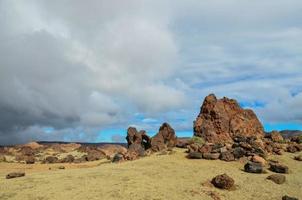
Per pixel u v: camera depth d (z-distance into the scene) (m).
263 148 60.59
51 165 67.00
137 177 41.50
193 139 64.38
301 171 52.41
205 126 68.25
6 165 67.50
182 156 54.91
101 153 85.88
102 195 34.44
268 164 53.94
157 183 39.84
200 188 39.91
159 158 53.50
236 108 71.88
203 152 55.41
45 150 112.38
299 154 61.72
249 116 73.38
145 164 49.00
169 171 45.59
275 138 72.12
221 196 38.44
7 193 34.31
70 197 33.41
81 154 97.38
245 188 42.06
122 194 35.09
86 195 34.16
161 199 34.97
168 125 73.19
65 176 41.81
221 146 58.56
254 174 48.41
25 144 119.75
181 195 36.84
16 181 39.34
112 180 39.81
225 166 50.75
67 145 123.44
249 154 55.81
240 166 51.66
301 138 73.19
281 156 59.62
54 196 33.53
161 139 70.88
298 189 44.19
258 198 39.41
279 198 40.03
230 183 41.03
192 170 47.00
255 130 71.75
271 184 44.69
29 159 74.38
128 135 76.75
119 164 51.16
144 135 74.31
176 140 71.44
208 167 49.09
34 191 34.94
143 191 36.53
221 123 67.94
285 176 49.03
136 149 66.50
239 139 63.75
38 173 46.25
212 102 70.56
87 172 44.53
